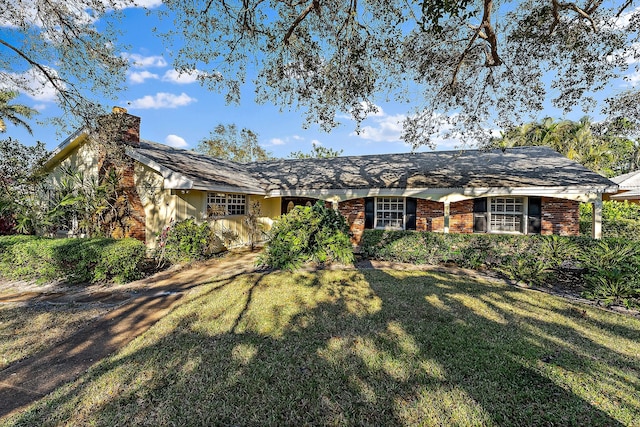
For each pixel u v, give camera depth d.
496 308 5.73
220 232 12.61
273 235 9.67
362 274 8.32
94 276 7.58
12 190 12.00
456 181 11.52
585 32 7.66
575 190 10.06
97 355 4.12
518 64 8.71
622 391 3.21
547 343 4.31
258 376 3.50
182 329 4.80
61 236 12.61
